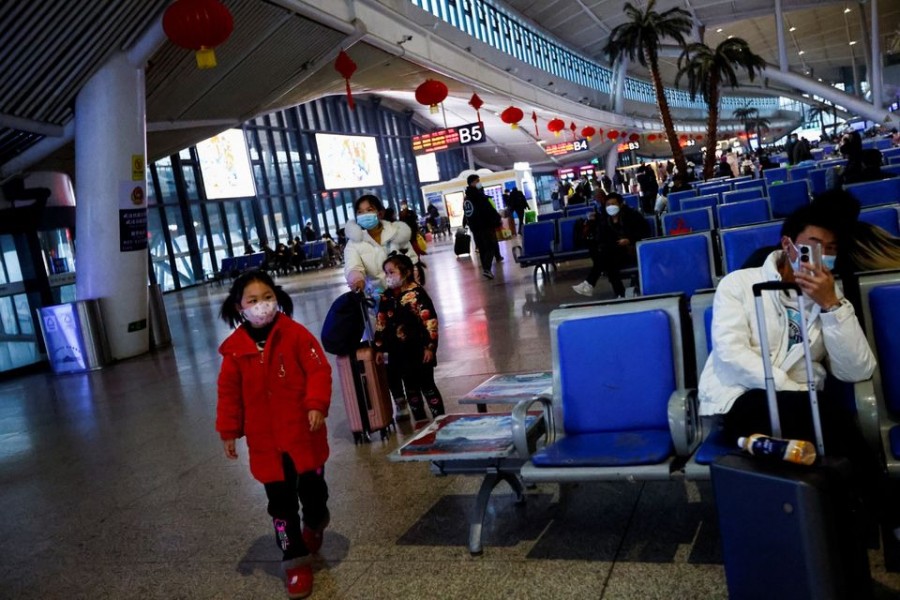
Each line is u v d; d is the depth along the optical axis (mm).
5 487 5719
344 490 4352
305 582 3215
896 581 2545
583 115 45000
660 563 2926
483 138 35875
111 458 6000
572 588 2859
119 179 11047
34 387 10477
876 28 44375
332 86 20391
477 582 3043
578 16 42688
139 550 4023
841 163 16219
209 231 29312
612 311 3424
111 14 9695
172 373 9617
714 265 5945
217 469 5191
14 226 12344
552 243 12062
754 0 47062
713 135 33281
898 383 2777
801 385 2717
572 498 3705
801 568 2117
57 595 3648
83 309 11055
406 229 5641
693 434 3096
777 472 2166
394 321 5102
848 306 2535
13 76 9500
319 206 37000
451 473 3551
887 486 2588
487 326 8844
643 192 22344
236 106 16375
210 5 7141
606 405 3348
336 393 6918
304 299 16453
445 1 26234
